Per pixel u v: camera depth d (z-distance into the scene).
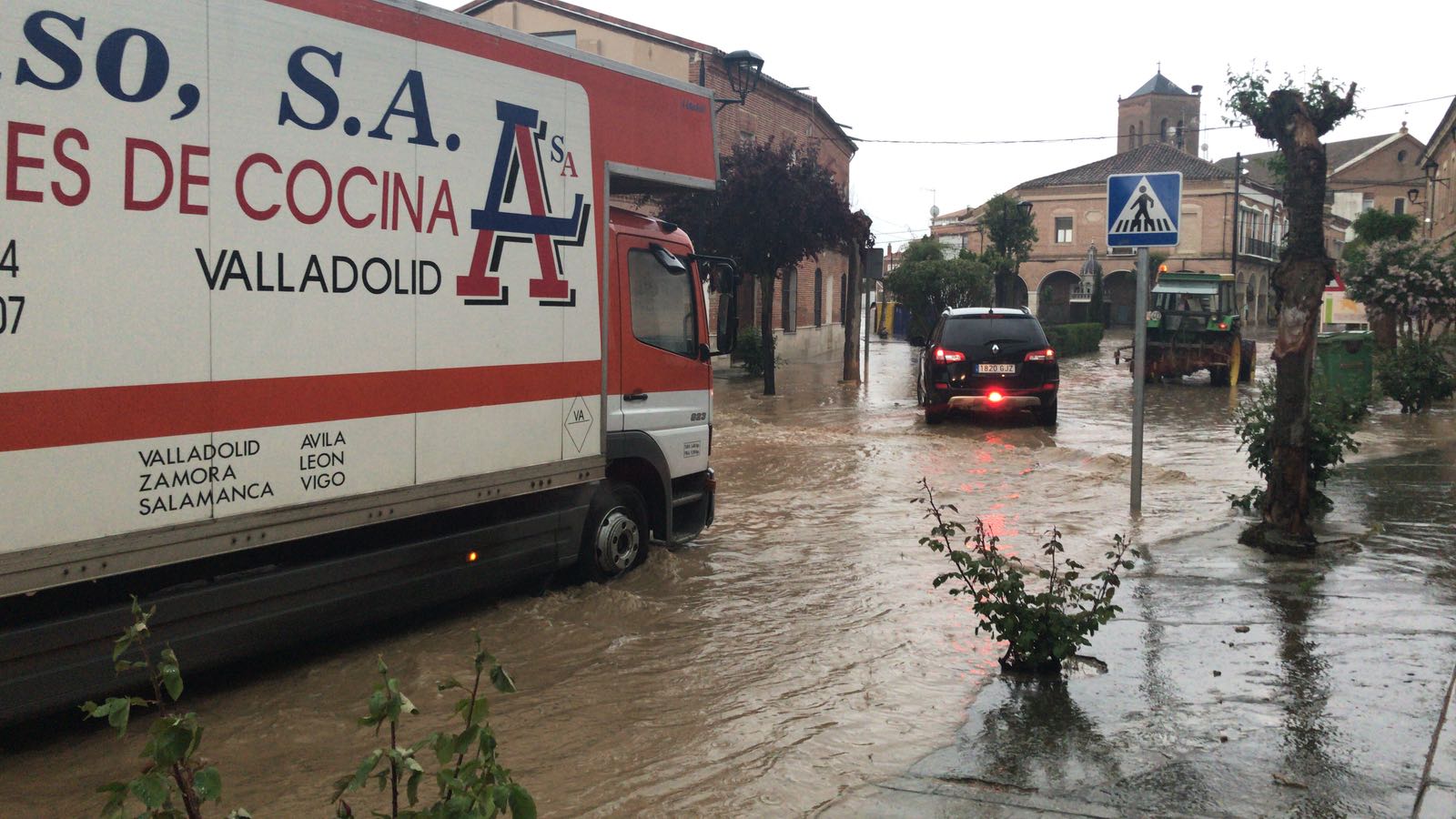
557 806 3.77
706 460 7.88
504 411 5.82
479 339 5.65
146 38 4.12
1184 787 3.83
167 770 2.21
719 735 4.41
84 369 3.97
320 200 4.80
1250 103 7.41
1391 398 17.89
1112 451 13.03
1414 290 20.20
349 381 4.95
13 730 4.47
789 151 20.91
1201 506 9.38
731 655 5.46
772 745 4.30
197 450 4.34
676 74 26.08
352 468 4.98
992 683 4.97
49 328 3.86
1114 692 4.80
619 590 6.69
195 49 4.29
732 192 19.84
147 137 4.14
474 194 5.60
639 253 7.12
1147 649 5.38
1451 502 8.89
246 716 4.69
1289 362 7.33
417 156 5.27
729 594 6.68
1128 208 8.85
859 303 23.56
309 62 4.74
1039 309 65.38
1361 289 20.88
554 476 6.19
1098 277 56.06
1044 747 4.21
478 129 5.62
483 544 5.95
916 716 4.58
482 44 5.64
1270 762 4.02
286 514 4.70
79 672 4.23
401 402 5.22
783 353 32.91
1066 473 11.27
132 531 4.13
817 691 4.92
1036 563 7.25
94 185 3.98
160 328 4.20
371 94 5.03
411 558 5.55
